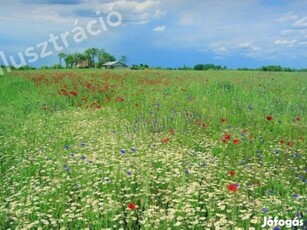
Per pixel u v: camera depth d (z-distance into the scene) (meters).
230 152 7.46
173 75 28.67
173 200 4.95
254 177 6.17
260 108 11.16
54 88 17.92
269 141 8.05
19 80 22.39
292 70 54.75
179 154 7.03
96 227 4.51
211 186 5.71
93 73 29.48
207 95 13.75
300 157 7.05
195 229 4.58
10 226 4.77
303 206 4.92
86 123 10.41
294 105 11.82
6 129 9.85
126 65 83.62
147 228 4.41
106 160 6.72
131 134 8.80
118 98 13.79
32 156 7.44
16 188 5.87
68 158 7.09
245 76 28.38
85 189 5.44
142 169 6.14
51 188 5.64
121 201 5.39
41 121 10.80
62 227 4.48
